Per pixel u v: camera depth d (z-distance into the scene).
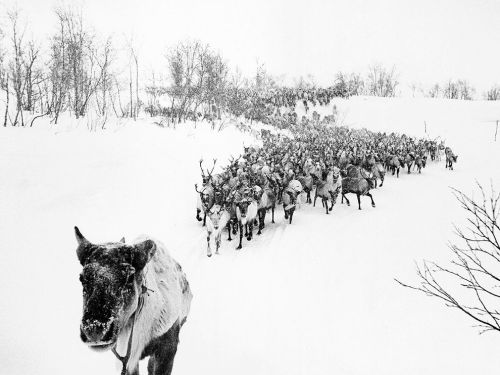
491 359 5.81
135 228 10.38
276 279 8.72
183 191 14.38
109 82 26.47
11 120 16.61
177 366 5.15
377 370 5.47
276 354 5.71
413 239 11.85
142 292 2.59
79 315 5.94
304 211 16.00
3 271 6.45
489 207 14.02
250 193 11.91
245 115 40.09
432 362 5.71
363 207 16.70
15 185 9.92
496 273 9.07
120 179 12.91
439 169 29.00
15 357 4.66
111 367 4.86
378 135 39.88
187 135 22.91
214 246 11.02
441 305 7.56
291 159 21.55
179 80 31.75
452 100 53.66
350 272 9.23
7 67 19.73
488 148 37.28
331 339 6.27
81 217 9.65
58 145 14.37
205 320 6.61
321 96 50.75
